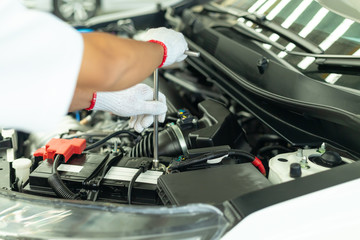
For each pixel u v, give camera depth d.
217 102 1.62
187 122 1.50
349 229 0.95
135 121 1.29
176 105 1.82
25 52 0.67
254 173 1.08
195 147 1.40
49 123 0.73
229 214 0.85
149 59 0.86
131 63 0.78
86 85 0.76
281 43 1.53
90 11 5.61
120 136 1.62
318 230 0.91
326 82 1.26
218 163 1.23
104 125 1.90
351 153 1.24
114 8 5.87
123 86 0.81
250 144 1.64
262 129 1.78
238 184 1.03
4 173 1.33
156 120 1.22
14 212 0.94
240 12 1.88
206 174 1.07
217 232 0.85
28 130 0.75
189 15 2.16
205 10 2.16
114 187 1.18
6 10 0.67
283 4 1.71
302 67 1.37
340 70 1.29
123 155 1.38
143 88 1.24
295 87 1.33
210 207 0.84
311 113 1.28
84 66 0.72
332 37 1.41
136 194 1.17
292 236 0.88
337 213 0.93
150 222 0.83
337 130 1.26
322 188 0.92
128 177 1.21
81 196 1.18
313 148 1.30
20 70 0.67
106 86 0.77
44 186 1.21
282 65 1.42
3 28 0.67
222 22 1.93
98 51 0.74
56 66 0.68
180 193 0.99
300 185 0.93
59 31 0.68
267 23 1.67
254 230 0.85
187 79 2.15
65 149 1.27
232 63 1.66
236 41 1.70
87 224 0.86
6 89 0.67
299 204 0.89
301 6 1.62
